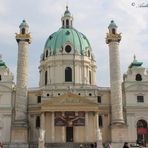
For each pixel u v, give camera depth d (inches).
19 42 4030.5
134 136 3956.7
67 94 3932.1
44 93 4055.1
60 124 3875.5
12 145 3649.1
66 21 4968.0
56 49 4534.9
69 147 3582.7
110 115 4074.8
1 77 4146.2
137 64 4313.5
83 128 3959.2
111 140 3801.7
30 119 4084.6
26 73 3956.7
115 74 3924.7
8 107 4028.1
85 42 4714.6
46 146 3604.8
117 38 4033.0
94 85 4399.6
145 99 4099.4
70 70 4473.4
